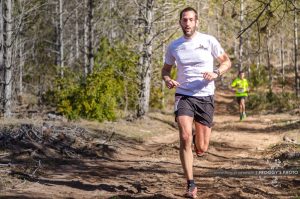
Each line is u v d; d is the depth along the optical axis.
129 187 7.47
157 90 28.45
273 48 60.44
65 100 18.47
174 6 21.31
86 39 35.12
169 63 6.86
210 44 6.64
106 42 24.33
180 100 6.64
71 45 42.28
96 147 12.06
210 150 12.60
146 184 7.82
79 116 18.42
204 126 6.75
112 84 19.66
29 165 9.06
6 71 18.95
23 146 10.47
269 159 10.93
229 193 7.00
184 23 6.57
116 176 8.71
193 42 6.59
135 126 18.73
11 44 19.23
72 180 8.05
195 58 6.56
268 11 8.77
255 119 24.69
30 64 36.09
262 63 63.53
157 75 25.33
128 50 22.22
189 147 6.56
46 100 26.11
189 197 6.62
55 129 12.69
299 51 46.62
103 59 23.77
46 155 10.35
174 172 9.33
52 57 37.84
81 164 9.97
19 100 30.41
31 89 36.81
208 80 6.57
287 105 30.58
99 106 18.48
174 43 6.71
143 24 22.47
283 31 36.09
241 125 21.34
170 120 23.28
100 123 17.75
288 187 7.45
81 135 13.09
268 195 6.90
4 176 7.83
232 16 9.39
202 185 7.80
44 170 8.88
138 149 13.34
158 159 11.34
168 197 6.66
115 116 19.09
